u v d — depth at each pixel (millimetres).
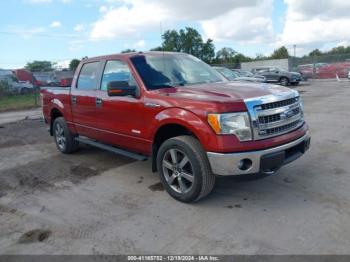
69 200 4219
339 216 3443
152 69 4555
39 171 5457
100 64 5203
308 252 2854
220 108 3404
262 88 4020
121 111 4590
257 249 2936
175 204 3943
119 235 3295
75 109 5727
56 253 3027
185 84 4539
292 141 3789
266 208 3717
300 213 3553
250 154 3418
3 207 4078
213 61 49375
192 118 3605
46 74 27250
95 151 6586
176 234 3262
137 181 4801
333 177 4551
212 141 3439
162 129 4086
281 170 4906
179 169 3908
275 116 3662
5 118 12961
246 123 3430
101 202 4113
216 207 3801
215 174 3531
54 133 6680
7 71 27812
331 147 6066
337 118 9000
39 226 3553
